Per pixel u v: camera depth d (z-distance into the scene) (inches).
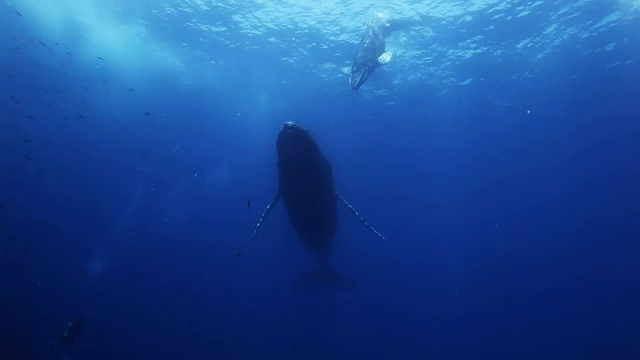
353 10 694.5
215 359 956.6
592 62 912.9
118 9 792.9
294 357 978.1
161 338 1039.0
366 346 1063.0
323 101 1090.7
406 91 1021.8
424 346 1100.5
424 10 684.7
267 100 1110.4
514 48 828.6
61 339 443.2
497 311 1309.1
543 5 693.9
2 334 808.3
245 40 836.0
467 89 1016.9
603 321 1230.9
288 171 299.3
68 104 1302.9
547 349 1074.1
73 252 1389.0
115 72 1085.1
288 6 708.0
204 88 1094.4
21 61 1109.7
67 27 909.2
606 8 712.4
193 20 789.2
